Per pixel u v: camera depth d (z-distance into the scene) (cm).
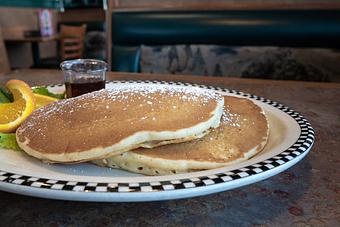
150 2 96
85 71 42
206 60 90
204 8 93
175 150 24
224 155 24
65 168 24
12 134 28
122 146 22
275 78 86
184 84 47
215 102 27
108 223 20
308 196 23
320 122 36
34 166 25
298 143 24
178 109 25
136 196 18
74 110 26
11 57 219
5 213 21
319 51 83
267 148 26
